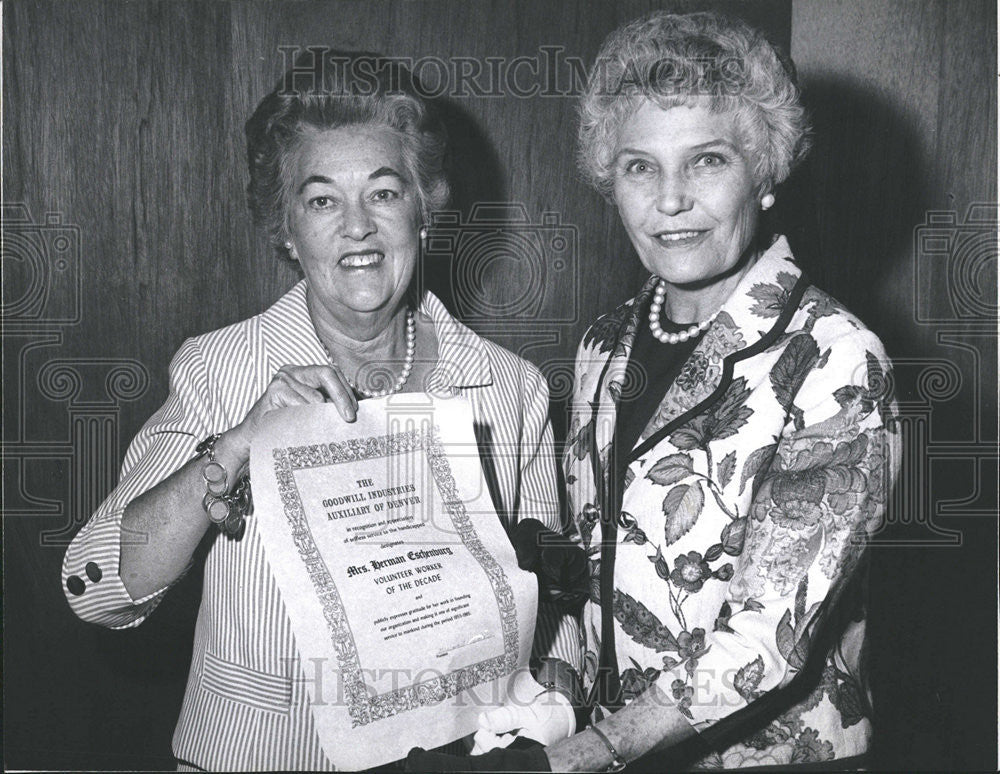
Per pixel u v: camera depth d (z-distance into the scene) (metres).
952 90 1.46
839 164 1.49
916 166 1.48
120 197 1.43
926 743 1.48
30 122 1.41
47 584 1.47
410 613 0.81
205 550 0.98
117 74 1.41
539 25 1.43
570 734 0.85
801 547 0.82
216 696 0.93
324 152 0.92
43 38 1.39
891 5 1.46
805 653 0.81
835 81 1.47
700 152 0.89
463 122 1.44
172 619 1.48
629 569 0.92
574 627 1.03
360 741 0.79
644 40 0.91
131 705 1.48
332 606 0.79
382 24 1.42
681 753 0.88
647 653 0.91
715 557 0.87
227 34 1.41
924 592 1.49
